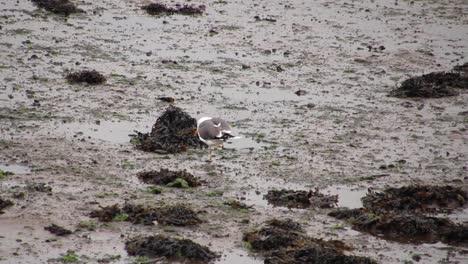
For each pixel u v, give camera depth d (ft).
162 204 105.50
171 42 183.42
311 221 103.76
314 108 148.25
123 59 169.58
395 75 171.32
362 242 99.04
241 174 117.29
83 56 169.78
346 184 115.96
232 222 102.06
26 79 153.28
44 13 197.06
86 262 90.48
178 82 157.69
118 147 125.18
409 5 229.45
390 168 122.31
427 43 195.42
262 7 218.18
